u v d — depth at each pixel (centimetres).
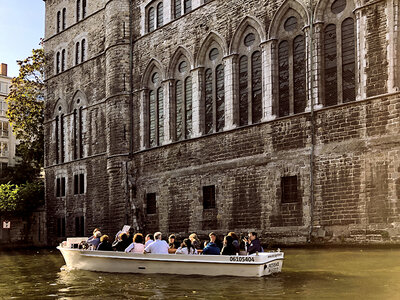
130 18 4009
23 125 5534
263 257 1752
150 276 1917
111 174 3938
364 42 2572
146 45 3856
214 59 3366
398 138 2402
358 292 1442
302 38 2872
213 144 3269
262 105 3012
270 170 2914
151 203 3722
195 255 1858
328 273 1817
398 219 2364
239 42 3198
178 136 3612
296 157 2795
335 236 2569
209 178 3266
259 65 3086
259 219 2945
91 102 4416
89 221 4350
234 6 3206
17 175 6500
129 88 3953
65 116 4741
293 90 2891
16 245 5403
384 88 2489
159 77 3762
